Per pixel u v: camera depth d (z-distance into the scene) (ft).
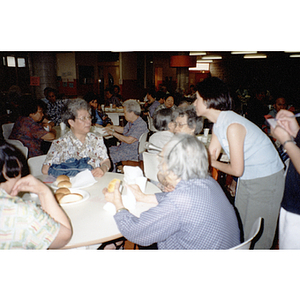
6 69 33.12
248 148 5.13
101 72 41.93
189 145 3.64
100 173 6.51
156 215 3.56
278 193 5.33
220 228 3.51
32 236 3.17
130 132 11.35
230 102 5.34
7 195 3.17
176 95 32.99
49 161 6.70
